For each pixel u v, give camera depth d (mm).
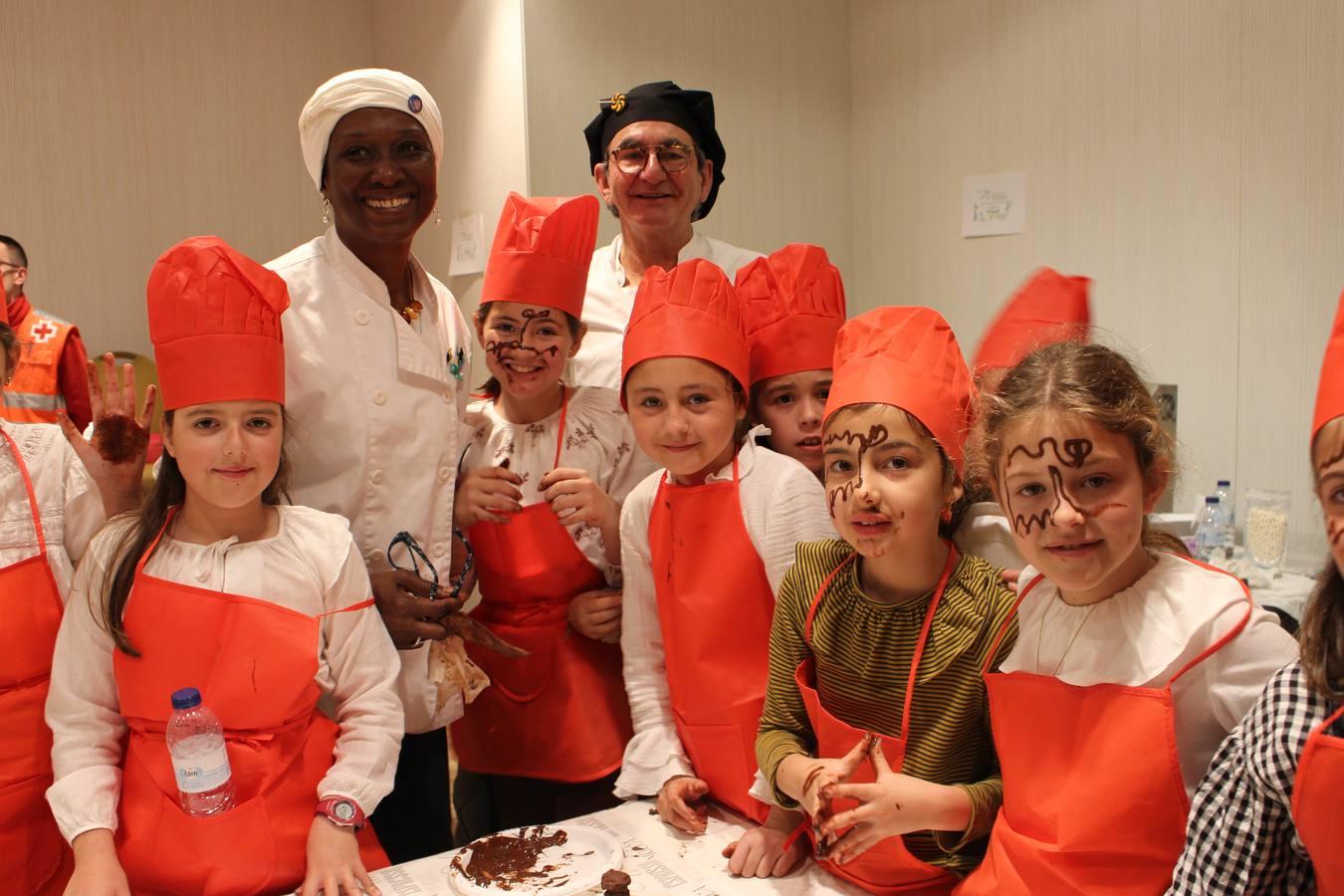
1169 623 1006
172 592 1328
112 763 1359
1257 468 2717
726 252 2357
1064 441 1000
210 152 3662
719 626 1468
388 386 1681
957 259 3365
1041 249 3148
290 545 1420
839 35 3574
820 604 1300
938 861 1173
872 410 1186
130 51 3484
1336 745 815
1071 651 1064
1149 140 2855
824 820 1117
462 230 3248
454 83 3234
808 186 3535
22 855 1404
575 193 2945
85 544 1531
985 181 3254
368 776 1373
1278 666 962
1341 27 2463
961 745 1190
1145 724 974
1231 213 2709
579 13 2904
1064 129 3045
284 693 1328
